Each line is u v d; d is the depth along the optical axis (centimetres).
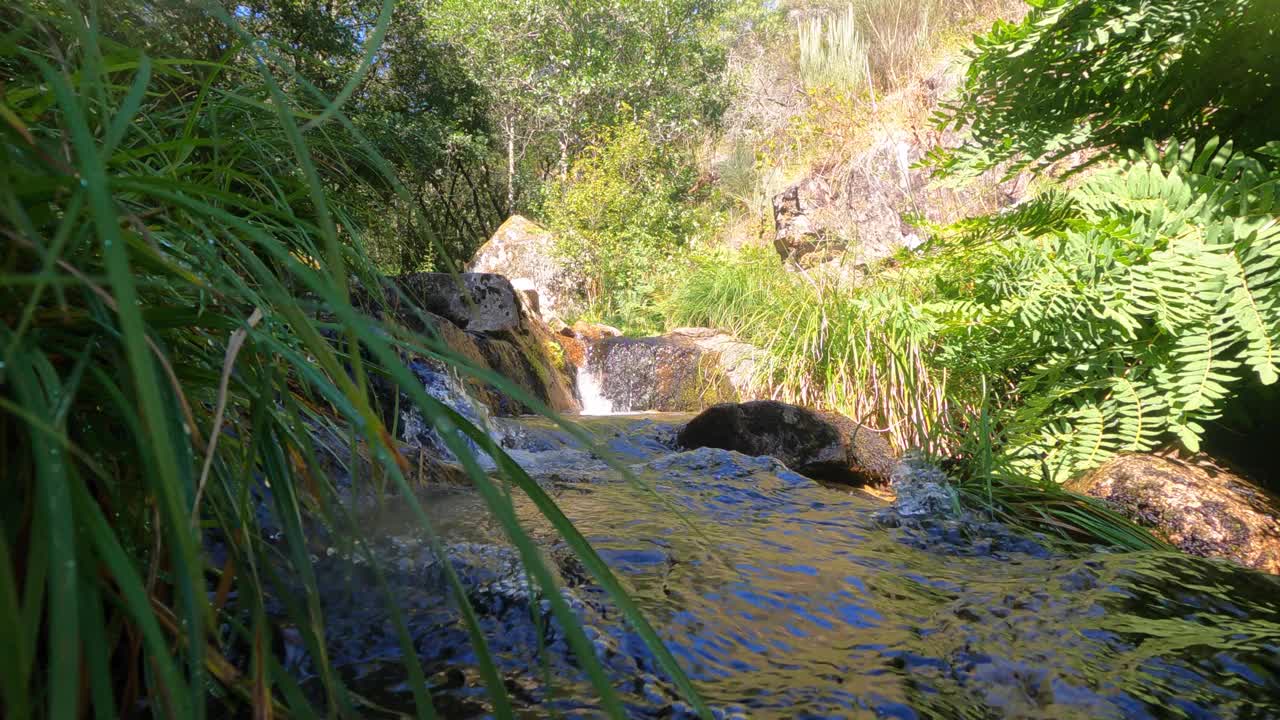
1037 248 411
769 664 156
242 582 79
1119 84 441
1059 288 379
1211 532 307
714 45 2097
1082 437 372
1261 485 365
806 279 725
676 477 358
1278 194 347
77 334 72
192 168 94
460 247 1833
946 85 1020
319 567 175
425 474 280
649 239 1230
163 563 87
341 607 162
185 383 85
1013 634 173
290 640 143
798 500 323
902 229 956
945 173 485
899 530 275
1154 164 384
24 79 85
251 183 118
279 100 48
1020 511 321
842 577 215
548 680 64
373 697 132
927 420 474
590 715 130
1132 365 393
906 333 486
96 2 59
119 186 58
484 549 206
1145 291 358
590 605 178
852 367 563
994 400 452
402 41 1422
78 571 57
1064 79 438
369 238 167
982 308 419
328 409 180
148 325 72
